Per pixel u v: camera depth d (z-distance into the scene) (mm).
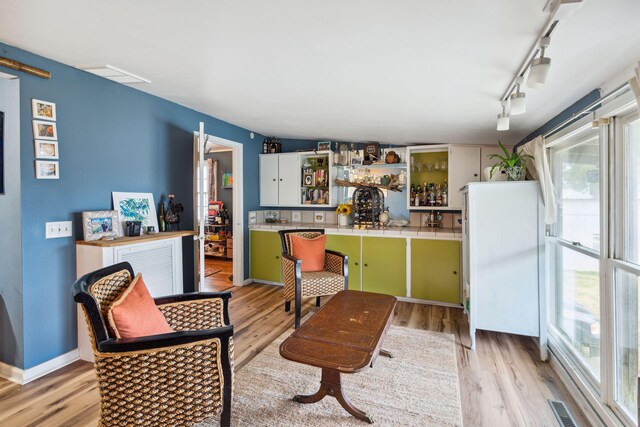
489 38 1704
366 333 1974
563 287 2816
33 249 2281
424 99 2742
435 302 3996
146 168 3111
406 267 4105
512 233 2740
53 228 2385
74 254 2521
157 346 1495
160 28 1806
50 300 2381
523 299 2709
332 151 4832
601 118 1927
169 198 3348
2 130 2219
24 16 1712
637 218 1787
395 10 1514
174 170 3418
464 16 1521
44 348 2354
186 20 1707
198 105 3422
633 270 1677
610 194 1912
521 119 3062
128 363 1489
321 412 1949
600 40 1598
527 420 1910
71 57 2268
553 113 2822
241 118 3900
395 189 4602
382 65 2131
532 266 2693
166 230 3312
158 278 2867
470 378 2363
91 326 1484
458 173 4312
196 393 1577
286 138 5227
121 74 2559
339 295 2727
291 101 3061
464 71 2139
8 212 2248
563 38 1591
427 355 2672
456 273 3891
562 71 1941
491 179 3135
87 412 1936
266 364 2502
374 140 4605
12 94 2191
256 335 3035
